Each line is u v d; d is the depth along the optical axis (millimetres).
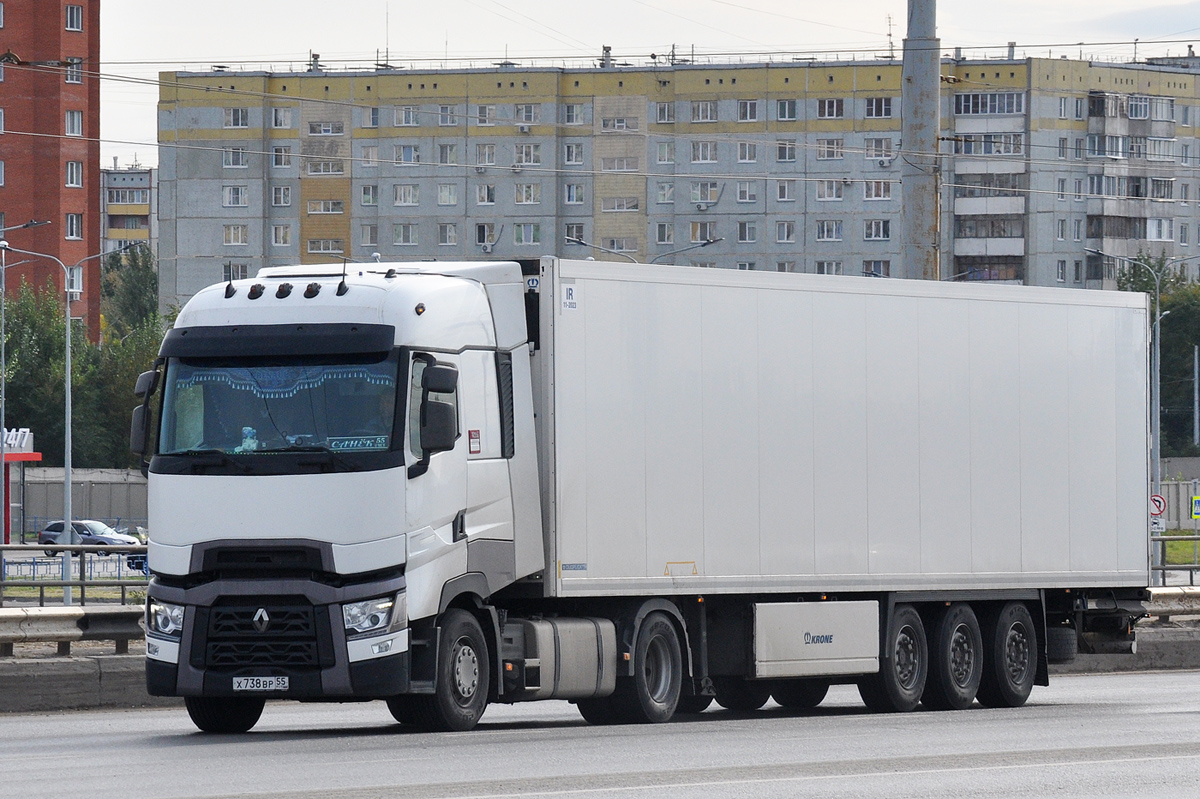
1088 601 67500
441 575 46500
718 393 54750
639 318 52844
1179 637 89312
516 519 49531
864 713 59844
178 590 46031
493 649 48969
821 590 57375
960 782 35156
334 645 44906
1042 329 64750
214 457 45938
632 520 52344
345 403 45781
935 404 61219
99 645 72688
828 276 58156
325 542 45156
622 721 52594
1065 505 65312
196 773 35531
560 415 50781
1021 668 64188
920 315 60875
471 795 31672
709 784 34031
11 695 57062
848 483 58344
